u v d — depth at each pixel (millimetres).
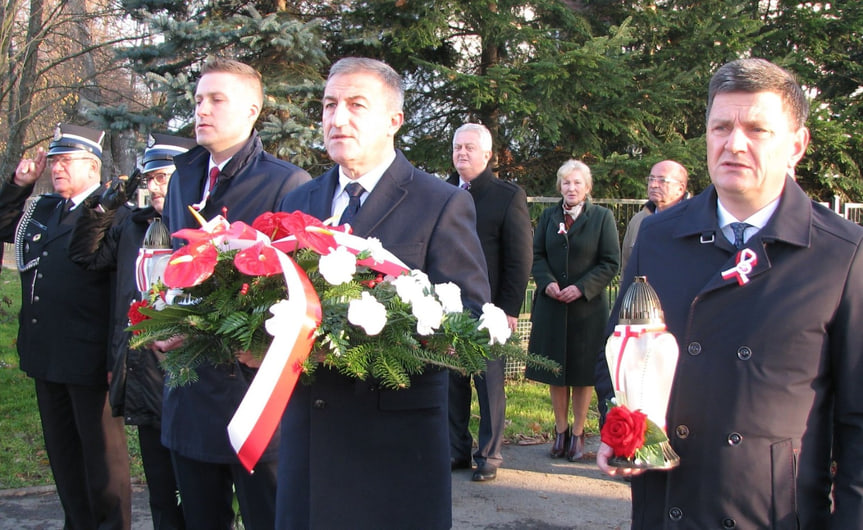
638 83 12352
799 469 1706
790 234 1764
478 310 2146
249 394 1617
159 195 3363
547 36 11727
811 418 1727
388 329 1820
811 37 14094
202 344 1873
